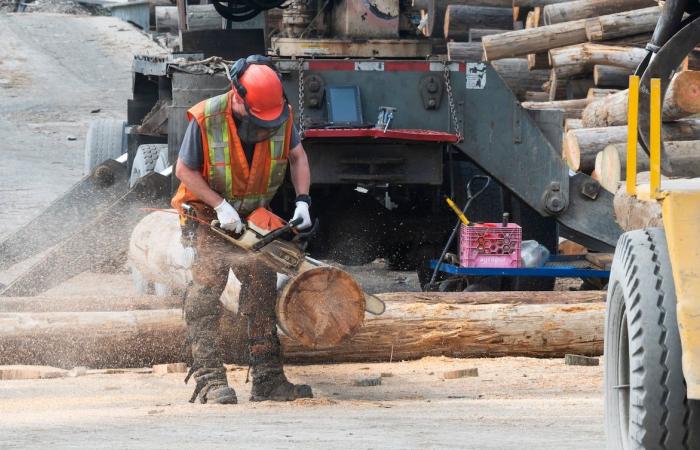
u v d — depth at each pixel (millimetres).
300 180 16328
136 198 24000
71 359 18812
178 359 19188
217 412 14406
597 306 19688
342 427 12469
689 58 32500
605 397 10680
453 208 24281
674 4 13477
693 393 8758
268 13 30234
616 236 26109
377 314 16109
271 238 15609
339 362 19281
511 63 44281
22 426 12727
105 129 37969
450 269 23891
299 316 15664
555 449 10547
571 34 40344
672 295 9344
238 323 18984
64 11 115188
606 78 38219
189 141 15609
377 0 26562
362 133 23188
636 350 9273
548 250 26406
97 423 13047
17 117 66125
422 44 26812
